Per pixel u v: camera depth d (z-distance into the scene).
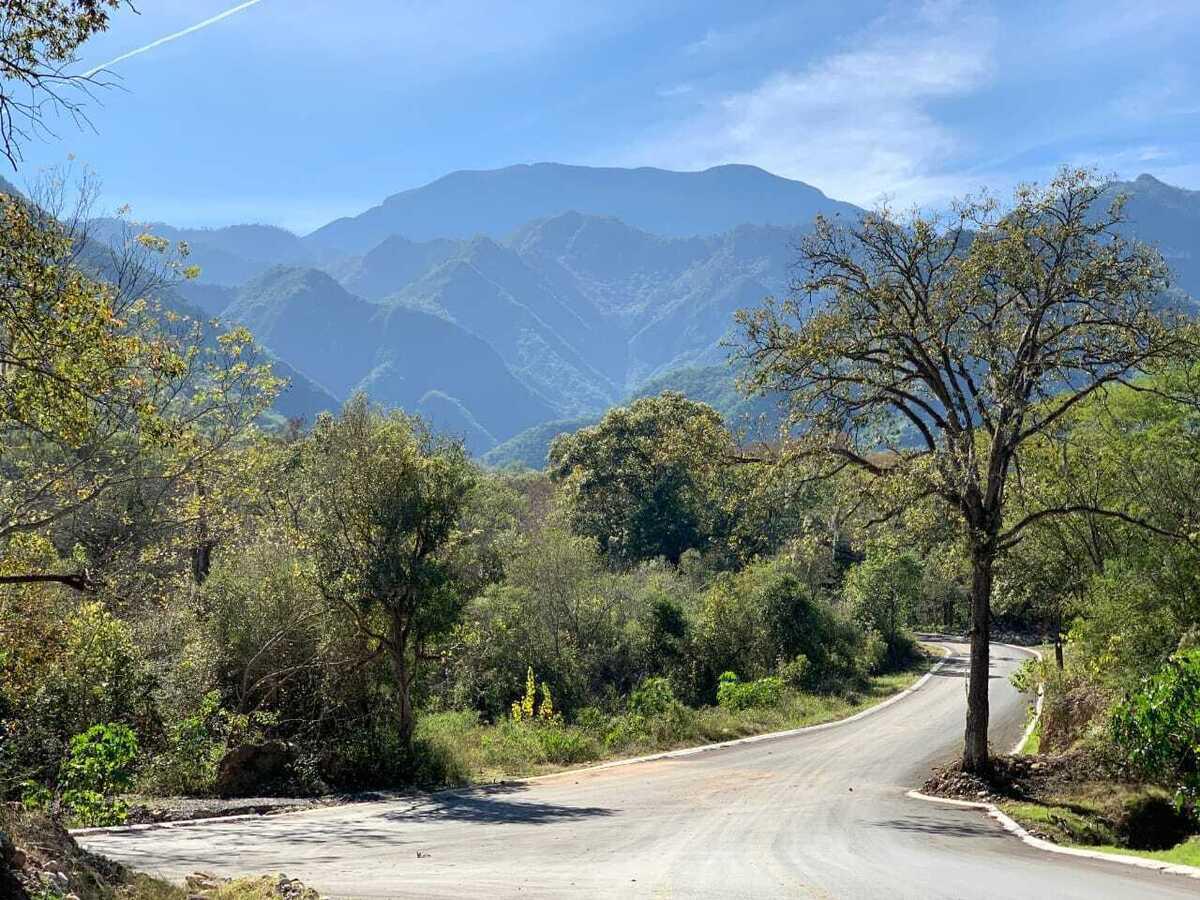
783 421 20.58
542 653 39.84
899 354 19.64
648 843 13.05
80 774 14.42
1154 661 19.16
